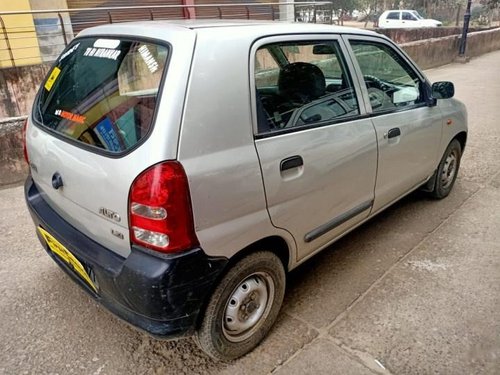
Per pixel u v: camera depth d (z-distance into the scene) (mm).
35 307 2375
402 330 2152
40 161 2117
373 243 2986
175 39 1660
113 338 2148
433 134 3109
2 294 2486
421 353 2004
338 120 2256
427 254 2836
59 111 2082
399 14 21250
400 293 2441
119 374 1934
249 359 1997
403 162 2832
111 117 1754
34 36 8055
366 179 2496
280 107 1959
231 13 11336
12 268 2762
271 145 1849
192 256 1609
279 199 1908
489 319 2217
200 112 1604
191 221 1588
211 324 1804
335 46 2312
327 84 2242
